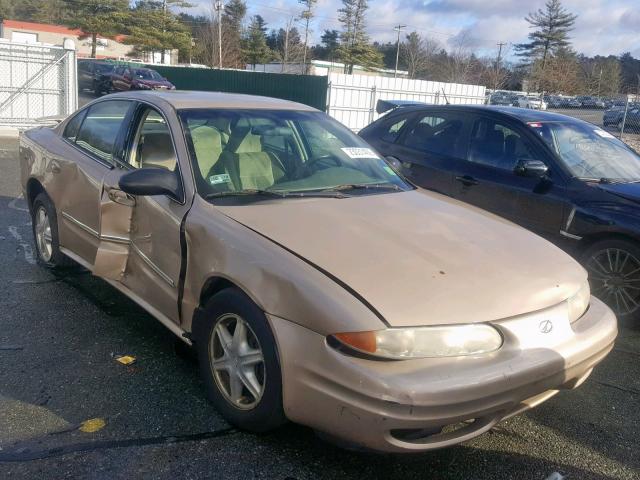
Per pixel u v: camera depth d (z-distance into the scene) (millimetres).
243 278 2924
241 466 2854
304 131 4262
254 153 3861
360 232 3129
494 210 5652
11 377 3557
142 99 4293
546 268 3127
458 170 5992
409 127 6727
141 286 3842
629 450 3211
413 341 2525
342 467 2891
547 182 5324
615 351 4500
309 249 2906
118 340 4102
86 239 4453
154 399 3389
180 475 2770
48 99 15836
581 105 32062
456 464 2990
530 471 2977
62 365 3730
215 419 3215
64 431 3057
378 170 4242
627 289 4883
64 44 15758
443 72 44375
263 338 2824
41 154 5105
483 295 2752
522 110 6242
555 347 2826
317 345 2605
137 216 3834
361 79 20266
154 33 57656
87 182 4355
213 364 3193
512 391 2645
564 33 57875
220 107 4125
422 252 2998
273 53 73938
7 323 4285
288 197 3559
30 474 2717
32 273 5281
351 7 68188
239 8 78062
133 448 2943
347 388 2508
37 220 5383
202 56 65250
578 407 3637
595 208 4973
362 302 2588
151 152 3979
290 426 3178
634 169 5645
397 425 2451
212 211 3318
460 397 2498
